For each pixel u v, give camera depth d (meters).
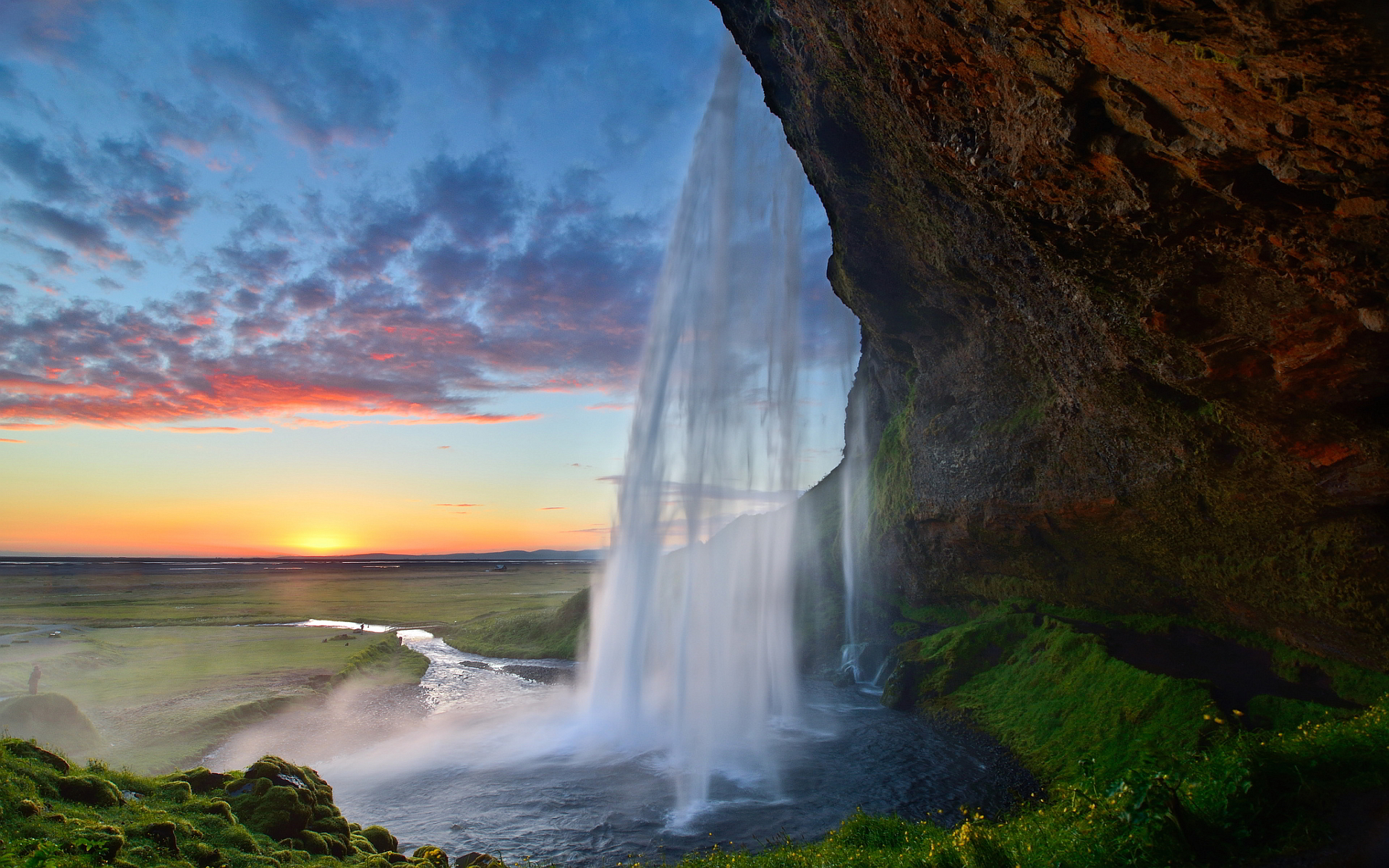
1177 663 22.86
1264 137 8.91
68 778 9.09
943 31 11.34
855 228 25.66
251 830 10.39
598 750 24.84
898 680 30.86
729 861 12.74
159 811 9.63
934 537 36.06
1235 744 10.26
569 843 17.02
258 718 27.78
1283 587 20.48
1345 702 18.84
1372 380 12.90
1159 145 10.14
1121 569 27.11
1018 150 12.44
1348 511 17.47
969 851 9.13
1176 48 8.34
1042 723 23.48
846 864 11.00
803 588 46.12
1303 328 12.40
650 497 38.16
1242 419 16.16
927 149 15.41
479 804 19.69
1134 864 7.82
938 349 31.92
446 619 67.81
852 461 50.91
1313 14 6.91
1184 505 21.59
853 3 13.01
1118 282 14.29
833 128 20.20
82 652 40.97
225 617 67.12
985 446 30.09
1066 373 21.17
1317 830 7.75
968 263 21.55
